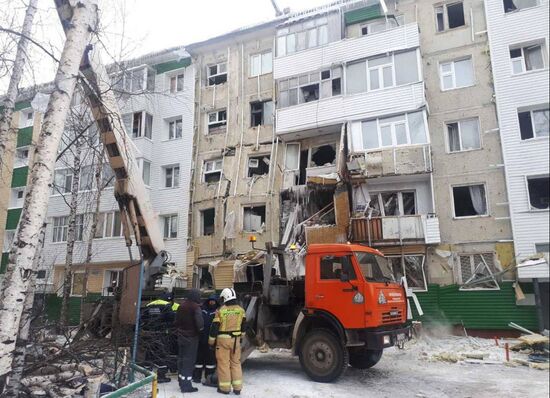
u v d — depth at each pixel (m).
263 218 20.38
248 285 9.27
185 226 21.34
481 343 12.83
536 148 15.28
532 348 10.90
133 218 8.57
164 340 8.30
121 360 7.53
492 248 15.43
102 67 7.81
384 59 18.08
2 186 25.34
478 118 16.95
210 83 23.61
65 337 8.46
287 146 20.39
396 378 7.98
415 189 17.23
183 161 22.34
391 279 8.46
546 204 15.27
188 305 7.25
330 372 7.45
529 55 16.75
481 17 17.72
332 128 18.86
